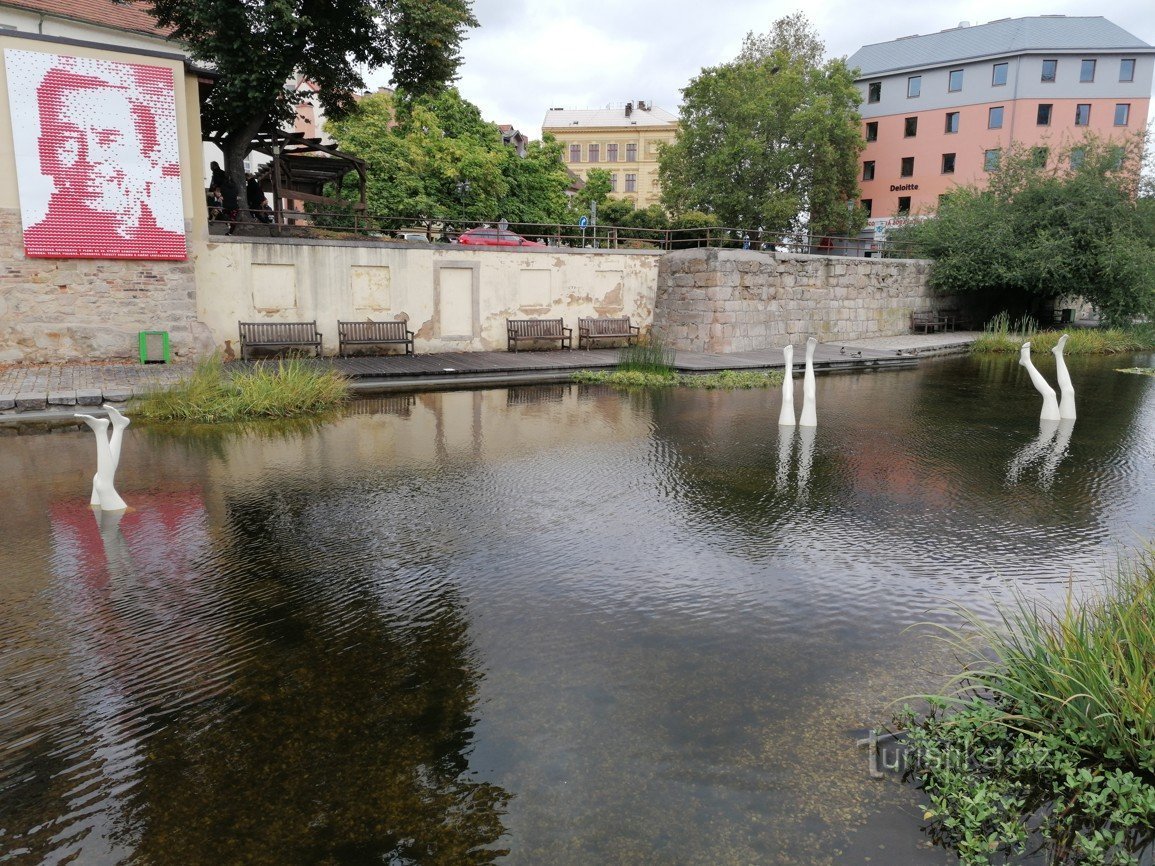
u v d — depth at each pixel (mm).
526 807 2504
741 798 2551
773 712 3092
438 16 13852
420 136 27016
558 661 3531
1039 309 27391
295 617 4016
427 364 14289
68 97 11469
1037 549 5117
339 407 10922
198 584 4473
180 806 2520
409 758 2777
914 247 25406
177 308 12711
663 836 2365
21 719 3037
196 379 10227
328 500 6270
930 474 7262
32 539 5266
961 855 2260
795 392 13039
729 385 13562
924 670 3445
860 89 48000
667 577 4594
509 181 30734
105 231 11969
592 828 2400
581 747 2842
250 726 2992
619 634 3816
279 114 15508
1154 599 3242
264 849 2316
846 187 39812
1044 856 2277
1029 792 2555
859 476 7180
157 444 8391
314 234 15883
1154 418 10547
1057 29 42125
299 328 14312
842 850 2309
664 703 3154
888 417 10523
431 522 5699
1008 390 13336
